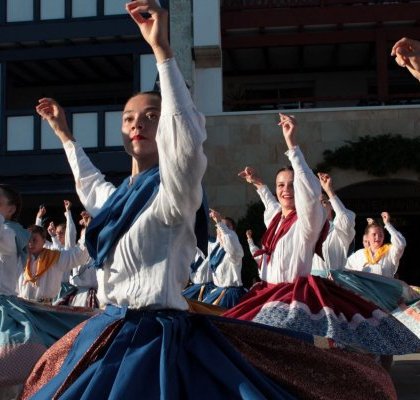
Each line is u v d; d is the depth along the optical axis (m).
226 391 2.45
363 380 2.82
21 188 13.70
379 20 15.52
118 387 2.34
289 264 4.81
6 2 14.15
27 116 13.70
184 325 2.55
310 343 2.81
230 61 17.28
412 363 7.70
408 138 13.73
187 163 2.38
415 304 6.14
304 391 2.72
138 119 2.71
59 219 15.06
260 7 15.80
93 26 13.91
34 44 14.22
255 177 5.63
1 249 4.76
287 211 4.96
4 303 4.89
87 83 16.39
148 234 2.54
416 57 2.84
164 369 2.37
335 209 5.91
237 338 2.73
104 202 2.94
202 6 14.65
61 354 2.74
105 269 2.64
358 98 15.36
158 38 2.39
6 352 4.67
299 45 15.98
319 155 13.94
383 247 7.66
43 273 6.06
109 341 2.54
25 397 2.77
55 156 13.54
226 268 8.96
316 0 15.72
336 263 6.09
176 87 2.39
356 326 4.58
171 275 2.54
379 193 16.81
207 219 2.70
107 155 13.42
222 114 14.13
